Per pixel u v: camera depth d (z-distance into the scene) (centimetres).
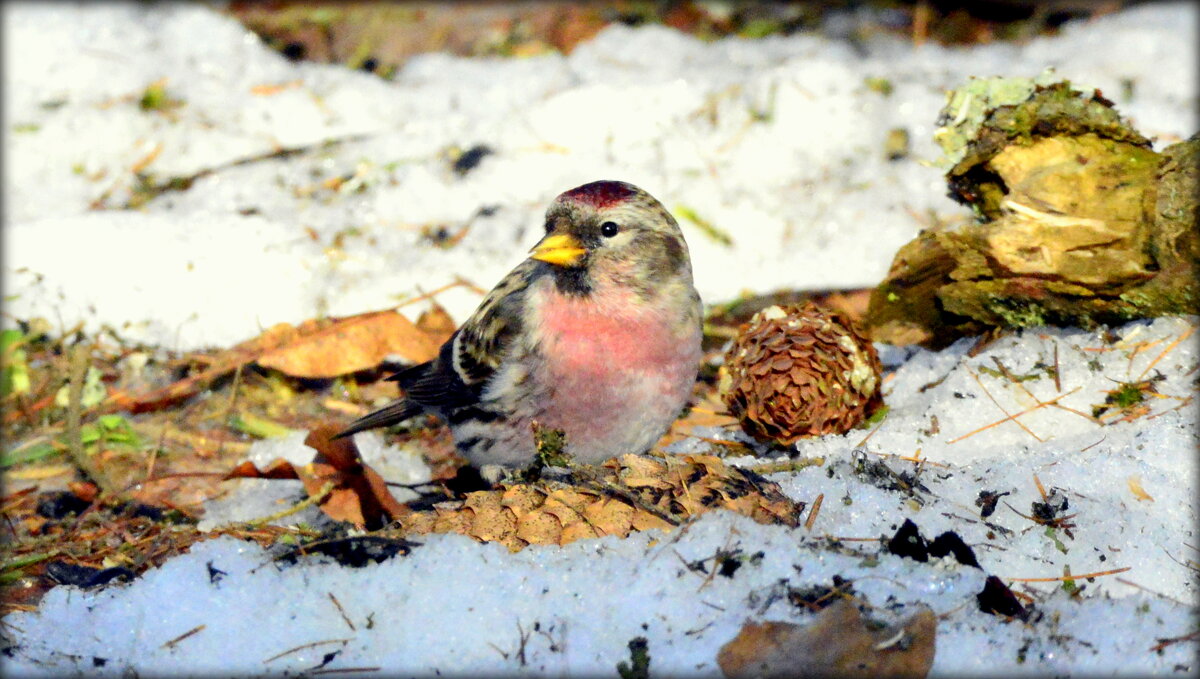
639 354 806
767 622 614
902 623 607
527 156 1310
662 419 837
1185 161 828
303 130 1367
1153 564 684
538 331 814
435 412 912
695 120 1340
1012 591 664
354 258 1190
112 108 1369
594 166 1298
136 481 932
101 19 1512
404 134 1352
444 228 1238
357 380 1084
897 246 1188
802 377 820
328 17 1561
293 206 1258
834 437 829
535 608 649
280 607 668
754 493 718
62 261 1166
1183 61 1421
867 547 693
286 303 1138
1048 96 883
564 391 815
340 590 674
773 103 1344
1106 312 865
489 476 858
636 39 1498
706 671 601
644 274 800
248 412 1037
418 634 641
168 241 1191
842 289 1143
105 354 1097
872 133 1316
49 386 1034
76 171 1305
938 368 906
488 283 1166
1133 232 845
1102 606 627
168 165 1317
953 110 937
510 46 1509
